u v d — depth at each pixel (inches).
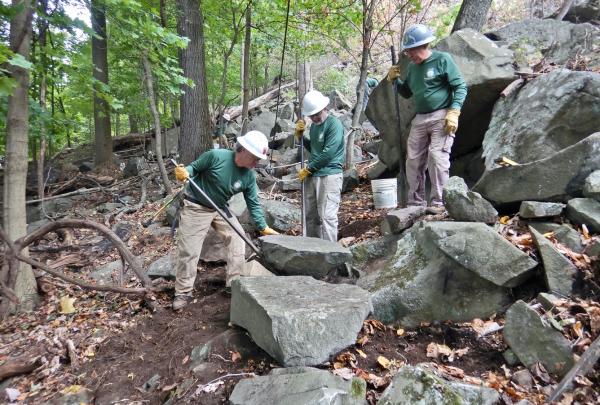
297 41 381.4
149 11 229.0
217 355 114.3
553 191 128.0
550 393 85.6
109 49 337.1
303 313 100.1
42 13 186.2
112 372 127.6
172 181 357.4
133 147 526.6
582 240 113.3
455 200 132.4
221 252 185.0
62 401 117.3
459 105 148.7
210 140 316.8
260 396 90.3
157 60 239.1
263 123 446.6
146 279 167.8
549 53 197.5
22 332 167.5
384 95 217.5
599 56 179.8
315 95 165.8
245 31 394.3
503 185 136.4
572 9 289.0
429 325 114.0
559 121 143.3
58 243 262.7
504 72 173.9
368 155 323.3
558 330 92.8
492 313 110.3
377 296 120.2
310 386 88.0
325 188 168.4
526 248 114.3
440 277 116.4
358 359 104.1
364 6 238.4
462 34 189.3
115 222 282.8
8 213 182.2
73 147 585.6
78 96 329.4
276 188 286.8
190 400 100.5
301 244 142.6
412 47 149.7
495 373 95.3
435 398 81.8
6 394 127.8
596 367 86.4
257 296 110.3
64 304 178.5
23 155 183.6
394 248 146.9
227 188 147.3
